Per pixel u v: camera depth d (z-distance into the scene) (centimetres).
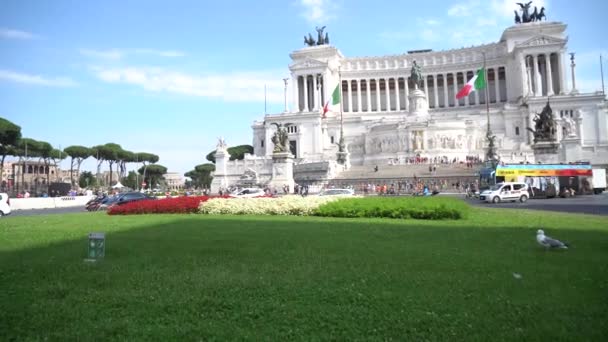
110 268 1459
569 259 1520
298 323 945
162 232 2352
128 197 5522
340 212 3325
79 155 14250
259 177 11062
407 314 981
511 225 2575
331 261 1530
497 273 1329
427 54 15825
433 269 1393
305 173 9725
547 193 6128
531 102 11806
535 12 14500
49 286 1240
